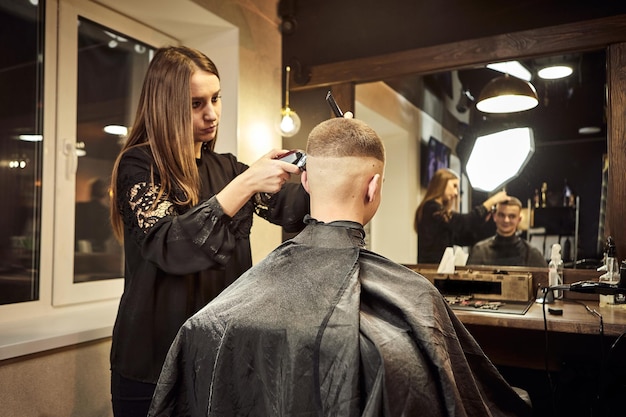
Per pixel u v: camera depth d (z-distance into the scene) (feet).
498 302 6.57
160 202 4.16
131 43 7.77
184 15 7.63
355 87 8.61
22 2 6.21
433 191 7.80
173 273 3.97
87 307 6.96
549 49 7.18
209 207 4.01
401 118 8.10
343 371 2.52
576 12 7.08
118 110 7.54
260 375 2.73
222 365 2.80
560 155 7.09
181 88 4.44
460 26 7.83
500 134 7.44
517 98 7.38
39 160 6.37
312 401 2.56
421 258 7.83
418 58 8.01
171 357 2.99
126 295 4.31
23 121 6.19
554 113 7.14
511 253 7.31
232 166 5.29
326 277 2.89
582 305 6.46
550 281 6.84
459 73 7.77
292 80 9.07
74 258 6.81
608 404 6.38
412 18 8.18
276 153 4.30
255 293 2.94
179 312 4.28
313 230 3.16
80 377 5.56
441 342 2.66
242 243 4.75
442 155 7.78
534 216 7.21
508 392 3.01
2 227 5.95
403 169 8.02
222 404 2.78
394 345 2.55
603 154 6.85
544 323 5.45
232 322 2.83
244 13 8.30
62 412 5.37
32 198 6.29
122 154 4.41
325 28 8.90
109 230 7.35
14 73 6.10
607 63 6.88
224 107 8.24
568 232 7.00
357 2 8.63
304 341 2.63
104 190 7.26
